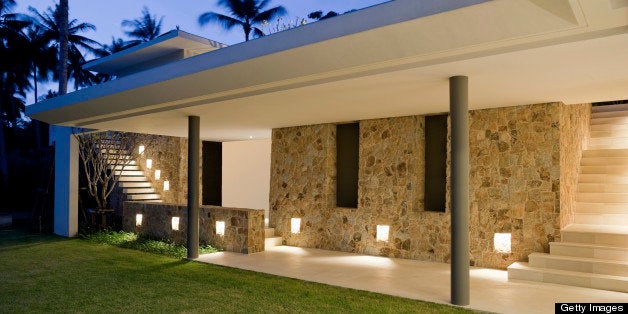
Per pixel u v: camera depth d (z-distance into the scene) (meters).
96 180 15.95
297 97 8.34
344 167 12.37
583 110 11.80
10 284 8.23
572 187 10.16
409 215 10.78
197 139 10.85
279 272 9.21
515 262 9.16
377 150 11.38
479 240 9.81
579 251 8.44
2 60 36.66
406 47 5.71
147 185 17.70
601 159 11.24
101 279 8.61
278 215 13.28
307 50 6.31
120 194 16.89
